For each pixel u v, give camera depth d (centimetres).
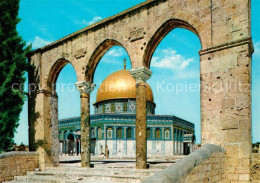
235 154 1280
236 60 1327
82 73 2003
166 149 5588
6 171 1838
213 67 1391
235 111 1303
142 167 1599
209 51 1409
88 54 1980
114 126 5400
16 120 2131
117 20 1847
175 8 1584
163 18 1631
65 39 2120
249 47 1320
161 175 920
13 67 2058
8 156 1866
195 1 1505
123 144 5388
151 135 5588
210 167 1158
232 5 1370
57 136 2248
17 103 2117
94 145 5484
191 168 1025
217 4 1420
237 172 1264
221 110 1342
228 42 1351
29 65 2288
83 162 1897
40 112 2181
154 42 1700
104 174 1532
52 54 2208
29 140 2227
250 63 1354
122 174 1543
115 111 5766
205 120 1382
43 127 2142
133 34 1753
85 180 1512
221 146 1316
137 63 1716
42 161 2086
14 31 2120
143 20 1720
